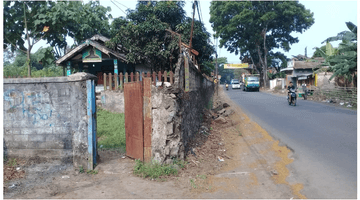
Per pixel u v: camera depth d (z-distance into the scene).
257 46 43.53
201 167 5.57
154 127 5.49
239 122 11.21
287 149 6.79
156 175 5.01
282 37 44.12
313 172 5.11
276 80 41.81
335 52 20.92
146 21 16.97
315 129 8.84
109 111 12.28
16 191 4.42
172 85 5.50
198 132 8.48
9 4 9.52
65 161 5.51
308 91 24.09
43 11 10.46
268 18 38.28
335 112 13.12
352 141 7.06
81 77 5.34
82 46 16.08
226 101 21.61
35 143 5.58
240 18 38.47
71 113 5.46
